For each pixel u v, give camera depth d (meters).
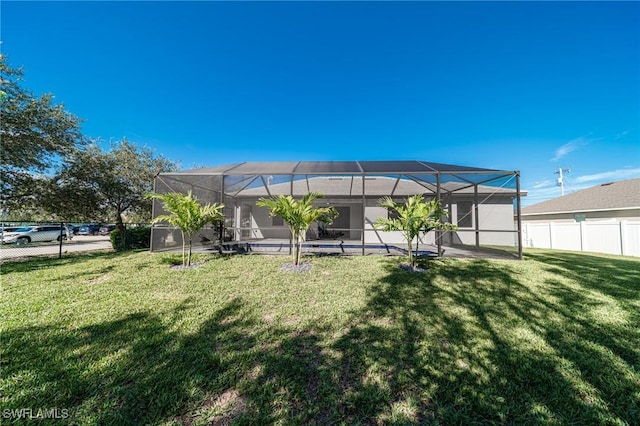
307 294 4.47
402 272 6.04
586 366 2.41
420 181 10.27
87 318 3.40
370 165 9.73
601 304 3.98
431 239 12.15
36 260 8.03
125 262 7.29
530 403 1.96
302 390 2.10
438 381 2.20
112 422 1.76
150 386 2.12
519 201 7.84
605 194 15.70
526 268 6.49
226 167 9.91
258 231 14.23
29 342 2.76
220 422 1.79
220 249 8.85
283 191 13.67
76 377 2.21
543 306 3.89
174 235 9.13
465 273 5.92
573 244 11.78
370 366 2.41
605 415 1.86
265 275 5.78
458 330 3.11
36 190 10.07
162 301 4.10
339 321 3.38
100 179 11.81
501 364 2.43
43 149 9.41
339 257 8.10
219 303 4.03
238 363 2.45
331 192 13.17
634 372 2.32
